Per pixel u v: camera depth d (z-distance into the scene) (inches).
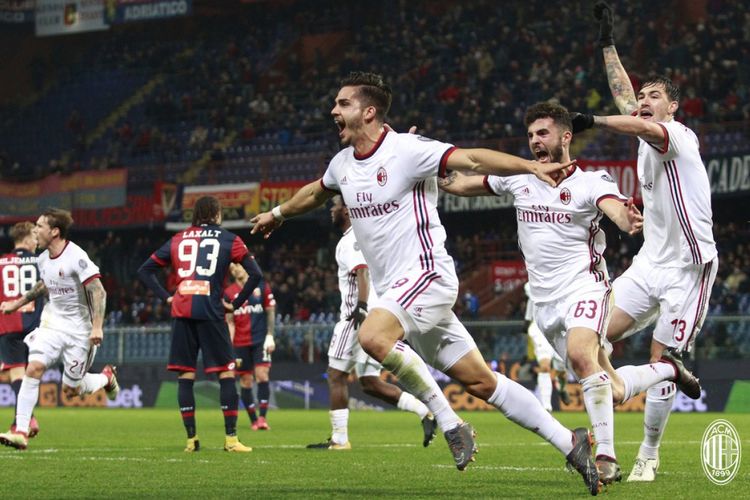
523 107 1553.9
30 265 663.8
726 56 1483.8
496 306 1395.2
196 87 1927.9
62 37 2102.6
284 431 734.5
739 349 995.9
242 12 2030.0
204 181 1651.1
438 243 314.5
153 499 309.7
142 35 2081.7
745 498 304.3
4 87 2091.5
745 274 1263.5
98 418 955.3
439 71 1695.4
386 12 1908.2
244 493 324.5
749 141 1304.1
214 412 1090.7
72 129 1923.0
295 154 1604.3
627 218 335.0
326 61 1919.3
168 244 524.1
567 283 357.7
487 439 624.1
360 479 374.0
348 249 533.0
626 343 1036.5
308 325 1172.5
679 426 748.0
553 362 909.2
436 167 305.0
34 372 537.3
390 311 305.6
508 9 1747.0
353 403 1128.8
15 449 537.0
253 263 524.1
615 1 1651.1
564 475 385.7
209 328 518.9
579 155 1397.6
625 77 424.2
